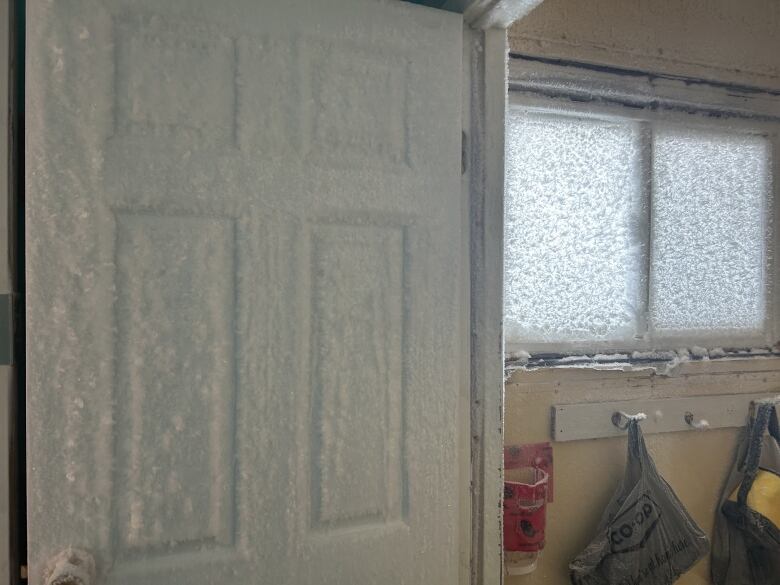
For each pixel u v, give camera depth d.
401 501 1.02
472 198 1.10
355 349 0.98
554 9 1.67
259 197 0.90
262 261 0.91
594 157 1.80
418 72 1.01
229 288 0.89
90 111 0.82
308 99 0.93
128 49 0.84
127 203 0.84
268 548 0.92
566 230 1.77
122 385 0.84
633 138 1.85
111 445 0.83
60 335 0.81
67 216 0.81
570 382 1.71
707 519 1.90
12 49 0.84
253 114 0.90
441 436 1.05
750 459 1.84
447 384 1.05
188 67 0.87
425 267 1.02
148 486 0.85
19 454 0.85
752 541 1.80
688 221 1.92
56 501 0.81
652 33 1.79
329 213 0.95
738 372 1.92
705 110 1.90
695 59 1.84
